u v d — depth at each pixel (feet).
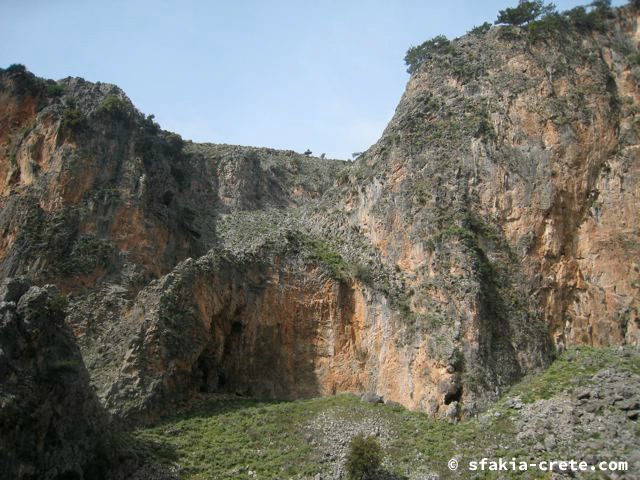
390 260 183.11
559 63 206.90
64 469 121.80
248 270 182.50
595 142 192.95
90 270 183.21
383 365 167.53
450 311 163.22
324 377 173.58
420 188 188.03
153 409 151.02
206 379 169.17
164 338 160.04
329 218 206.90
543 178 186.19
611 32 221.05
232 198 238.48
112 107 214.69
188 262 173.99
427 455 136.15
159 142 232.94
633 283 176.04
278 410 159.43
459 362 154.71
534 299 173.37
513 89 202.90
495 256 176.24
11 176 205.16
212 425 151.74
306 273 185.37
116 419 144.66
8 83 221.87
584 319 174.70
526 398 147.95
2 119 217.36
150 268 193.77
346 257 190.29
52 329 132.16
